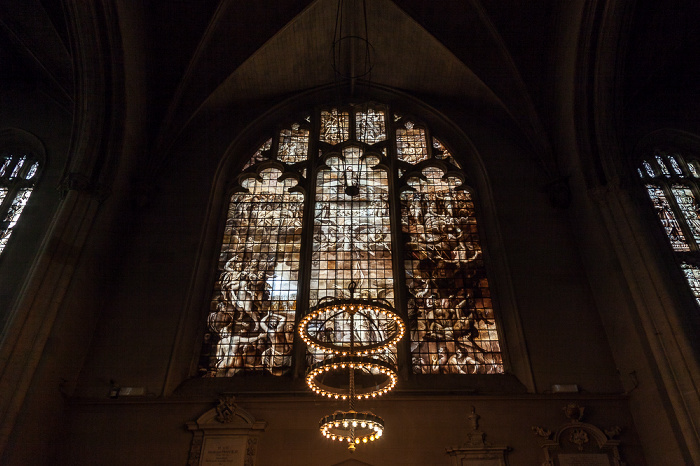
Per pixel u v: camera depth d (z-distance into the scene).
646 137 16.62
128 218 14.73
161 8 16.02
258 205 16.09
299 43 17.36
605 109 14.23
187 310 13.16
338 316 13.55
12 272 13.59
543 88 16.66
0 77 16.92
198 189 15.54
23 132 16.38
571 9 14.88
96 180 13.41
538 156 16.08
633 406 11.55
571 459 10.93
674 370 10.62
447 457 11.05
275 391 11.97
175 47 16.62
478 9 16.41
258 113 17.95
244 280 14.41
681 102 17.17
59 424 11.32
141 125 15.56
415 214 15.76
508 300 13.52
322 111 18.59
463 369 12.85
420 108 18.31
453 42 17.12
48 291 11.49
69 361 11.79
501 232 14.53
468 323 13.62
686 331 10.85
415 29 16.97
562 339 12.69
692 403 10.14
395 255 14.58
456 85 17.91
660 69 16.56
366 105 18.62
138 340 12.62
